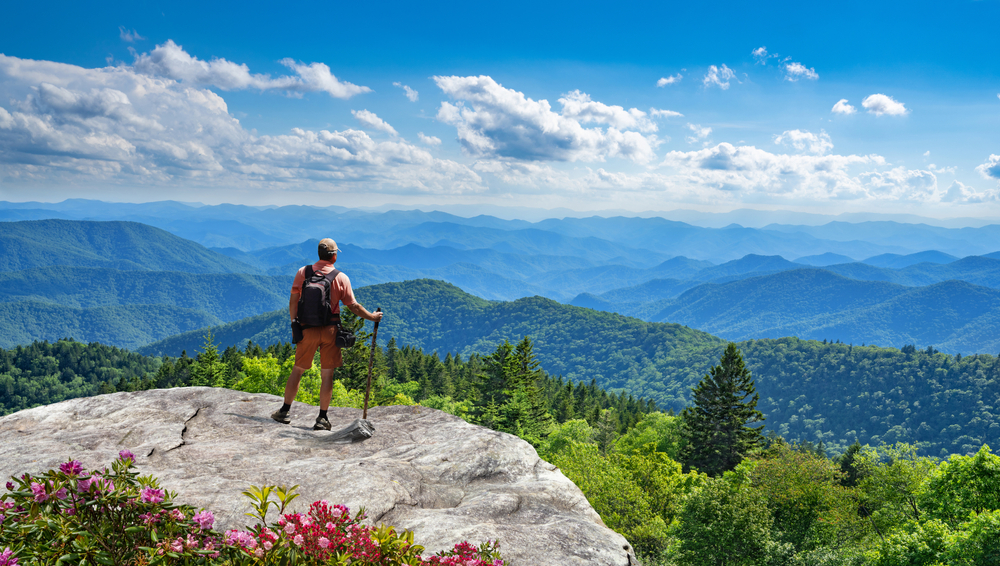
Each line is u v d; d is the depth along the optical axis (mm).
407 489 4414
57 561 2189
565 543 3730
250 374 41750
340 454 5430
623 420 118000
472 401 69125
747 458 45438
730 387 50438
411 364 115625
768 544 28000
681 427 55938
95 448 5188
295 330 6234
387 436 6094
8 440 5496
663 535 34250
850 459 63250
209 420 6371
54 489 2387
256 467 4566
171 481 4121
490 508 4180
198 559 2467
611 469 39000
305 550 2480
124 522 2488
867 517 36500
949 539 19750
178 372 113938
